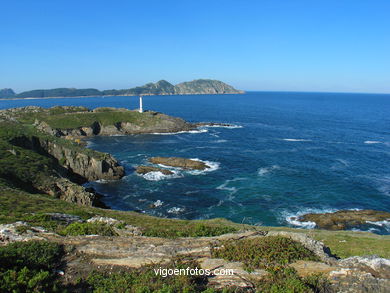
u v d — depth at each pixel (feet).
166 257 44.16
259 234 53.57
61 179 158.92
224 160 234.58
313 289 35.88
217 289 36.86
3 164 147.95
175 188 175.63
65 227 62.75
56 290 36.37
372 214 135.74
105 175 196.03
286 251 43.91
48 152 209.26
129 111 422.00
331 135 344.08
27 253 43.34
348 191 167.84
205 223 96.73
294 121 473.26
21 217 73.61
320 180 185.47
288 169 208.03
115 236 53.06
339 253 70.90
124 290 37.32
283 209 145.89
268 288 36.35
